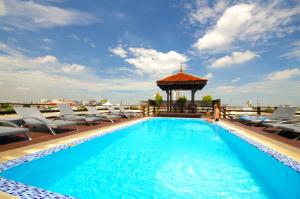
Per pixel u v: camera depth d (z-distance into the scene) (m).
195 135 9.27
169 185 3.75
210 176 4.19
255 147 5.19
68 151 4.94
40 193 2.50
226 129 8.73
